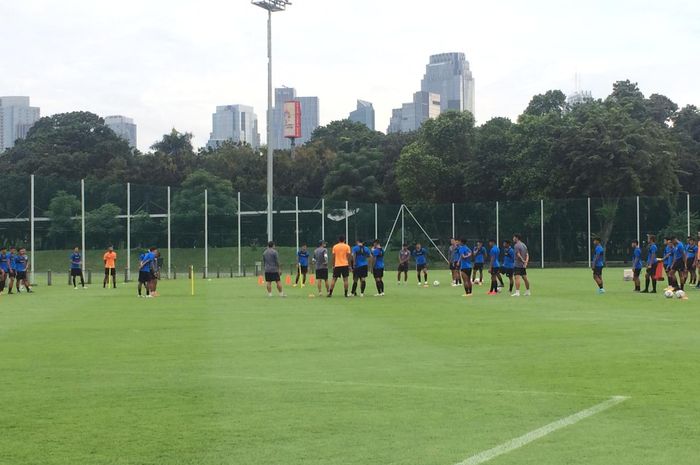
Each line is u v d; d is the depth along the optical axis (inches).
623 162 2802.7
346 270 1200.8
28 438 332.2
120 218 1969.7
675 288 1151.0
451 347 603.2
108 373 490.3
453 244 1521.9
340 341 644.7
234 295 1259.8
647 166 2765.7
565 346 604.4
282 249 2310.5
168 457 303.1
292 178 3777.1
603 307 976.3
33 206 1813.5
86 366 519.2
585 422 351.3
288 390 430.6
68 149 4042.8
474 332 703.7
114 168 3727.9
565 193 2923.2
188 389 435.8
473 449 309.0
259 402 399.9
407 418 362.3
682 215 2566.4
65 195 1875.0
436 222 2672.2
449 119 3373.5
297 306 1018.7
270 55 1995.6
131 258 1985.7
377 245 1227.2
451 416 365.4
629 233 2564.0
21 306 1052.5
